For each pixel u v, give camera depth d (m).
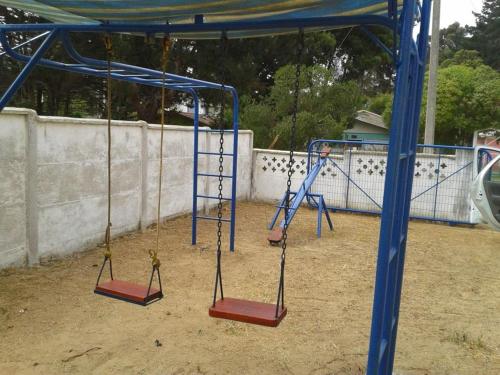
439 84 17.28
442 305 4.77
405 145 2.67
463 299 4.98
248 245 6.93
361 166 10.20
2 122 4.62
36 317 3.95
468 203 9.34
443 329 4.14
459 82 17.17
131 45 13.72
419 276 5.79
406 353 3.66
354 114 16.08
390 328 2.75
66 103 16.69
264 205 10.65
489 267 6.34
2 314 3.95
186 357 3.40
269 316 2.81
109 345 3.54
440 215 9.59
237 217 9.12
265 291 4.89
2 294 4.32
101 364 3.25
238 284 5.08
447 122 17.53
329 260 6.29
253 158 11.13
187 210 8.70
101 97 17.03
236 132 6.32
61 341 3.56
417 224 9.41
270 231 8.00
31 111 4.91
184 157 8.38
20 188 4.91
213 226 8.14
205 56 14.87
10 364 3.19
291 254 6.51
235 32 3.38
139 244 6.53
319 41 18.47
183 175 8.42
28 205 5.03
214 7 2.62
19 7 3.41
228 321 4.06
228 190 10.19
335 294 4.92
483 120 17.17
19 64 13.39
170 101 16.14
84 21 3.74
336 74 24.09
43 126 5.14
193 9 2.68
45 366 3.19
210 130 8.52
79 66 4.39
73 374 3.11
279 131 13.85
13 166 4.79
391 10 2.21
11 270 4.86
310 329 3.99
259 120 14.46
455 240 7.99
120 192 6.69
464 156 9.33
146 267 5.50
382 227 2.28
